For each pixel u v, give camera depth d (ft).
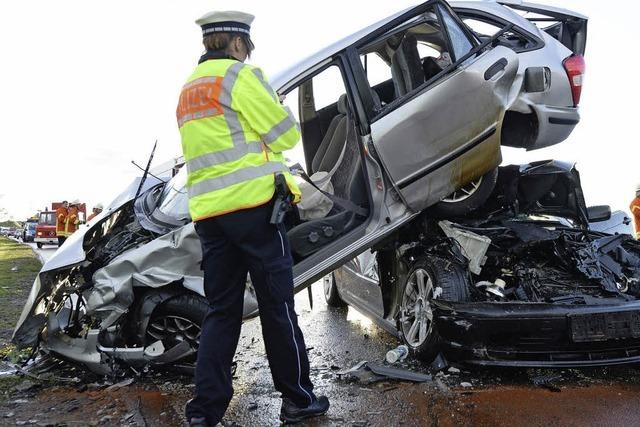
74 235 14.79
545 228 15.39
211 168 9.61
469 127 13.89
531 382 12.32
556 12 16.72
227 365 9.84
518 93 14.46
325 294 22.27
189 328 12.92
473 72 13.80
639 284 13.76
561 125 15.12
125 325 13.01
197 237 12.51
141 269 12.71
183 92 10.06
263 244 9.68
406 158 13.57
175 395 12.09
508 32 15.38
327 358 14.88
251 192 9.43
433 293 13.38
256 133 9.71
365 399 11.53
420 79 15.14
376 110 13.87
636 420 10.10
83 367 13.39
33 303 13.03
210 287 9.95
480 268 13.66
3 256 56.65
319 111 17.26
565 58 15.43
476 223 15.34
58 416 11.09
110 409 11.37
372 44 14.39
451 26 14.48
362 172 14.07
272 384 12.79
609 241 15.19
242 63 9.78
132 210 15.64
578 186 17.49
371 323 18.94
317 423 10.39
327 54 13.87
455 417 10.42
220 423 10.50
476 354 12.12
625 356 12.42
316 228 13.46
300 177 13.29
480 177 14.84
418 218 15.16
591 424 9.98
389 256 15.89
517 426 9.96
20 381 13.17
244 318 12.60
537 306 12.14
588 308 12.07
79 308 13.97
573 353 12.18
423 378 12.49
